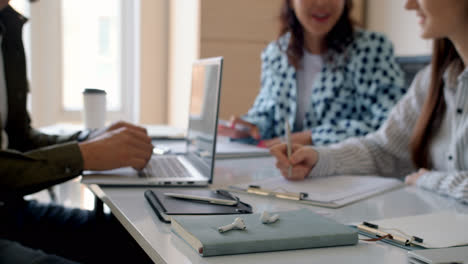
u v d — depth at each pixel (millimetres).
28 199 1377
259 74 3162
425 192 993
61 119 3262
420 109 1296
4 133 1385
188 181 991
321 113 1760
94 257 1197
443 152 1197
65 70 3270
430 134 1235
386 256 571
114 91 3436
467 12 1083
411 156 1272
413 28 3061
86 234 1230
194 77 1296
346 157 1206
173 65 3346
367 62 1712
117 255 1207
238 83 3107
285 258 553
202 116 1153
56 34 3164
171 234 642
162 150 1437
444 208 858
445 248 556
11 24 1378
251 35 3094
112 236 1218
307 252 576
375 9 3375
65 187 1442
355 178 1108
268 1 3107
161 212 714
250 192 941
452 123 1158
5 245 817
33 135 1389
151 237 625
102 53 3359
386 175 1339
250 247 563
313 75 1843
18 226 1238
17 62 1389
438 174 1014
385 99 1653
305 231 604
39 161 942
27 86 1427
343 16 1743
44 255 774
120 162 1034
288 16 1835
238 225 604
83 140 1271
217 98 1011
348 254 576
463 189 917
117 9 3359
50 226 1245
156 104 3484
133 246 1208
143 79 3412
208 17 2941
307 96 1848
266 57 1982
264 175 1139
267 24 3129
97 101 1762
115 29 3375
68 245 1202
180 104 3180
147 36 3389
